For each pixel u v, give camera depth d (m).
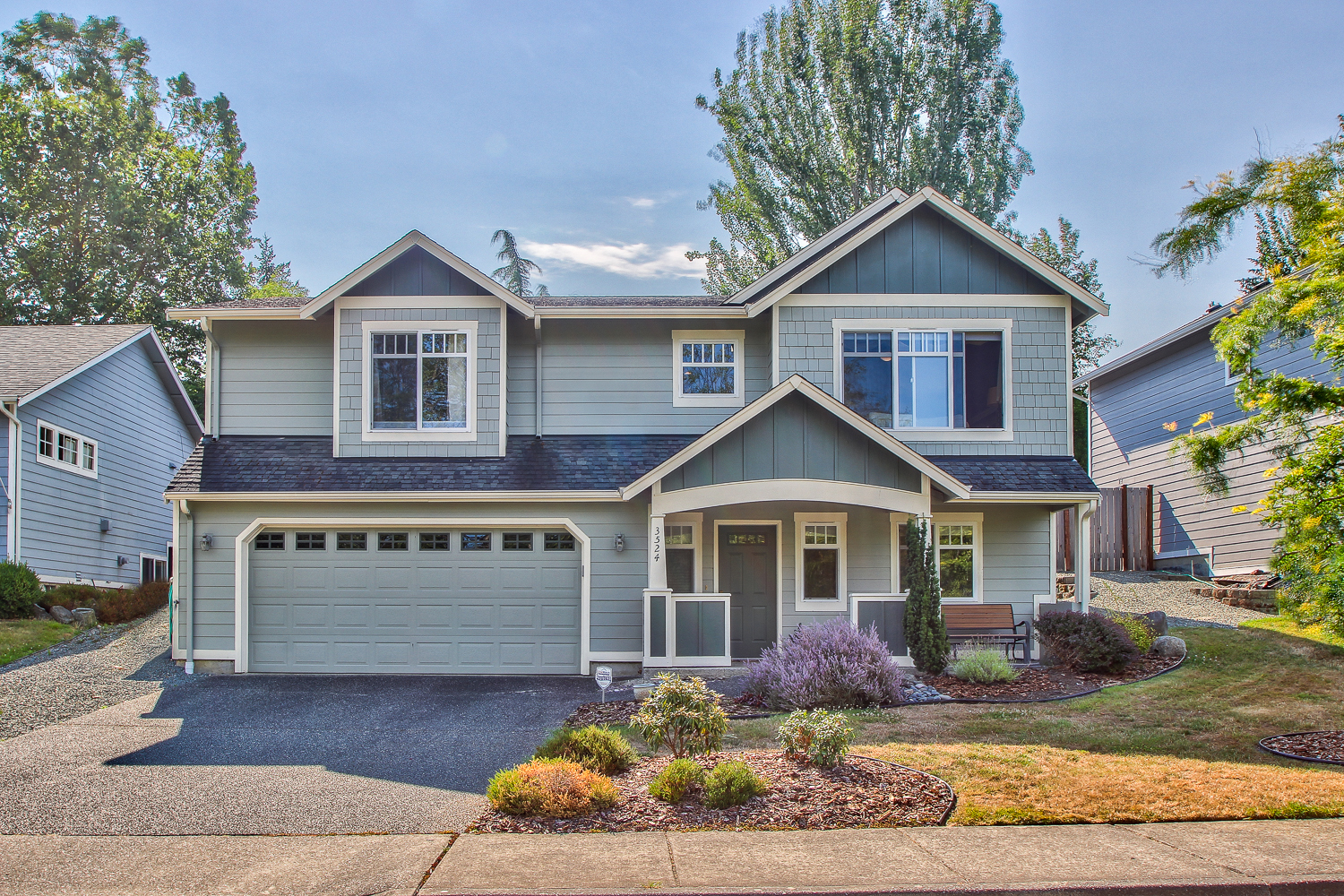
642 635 14.73
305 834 7.23
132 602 19.67
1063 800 7.71
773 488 13.98
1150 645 14.29
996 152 30.03
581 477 15.29
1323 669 12.70
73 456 21.70
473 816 7.66
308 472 15.33
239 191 45.00
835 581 15.79
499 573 15.41
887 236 16.17
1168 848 6.69
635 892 5.95
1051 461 15.82
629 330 16.70
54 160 39.31
